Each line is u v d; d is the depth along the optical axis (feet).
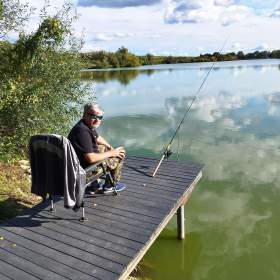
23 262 12.89
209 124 51.96
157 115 59.67
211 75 135.54
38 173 15.11
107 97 83.92
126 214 16.19
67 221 15.75
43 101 28.48
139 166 22.50
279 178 30.73
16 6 26.21
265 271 18.78
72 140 16.10
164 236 22.12
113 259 12.88
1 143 25.08
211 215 24.59
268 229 22.71
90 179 16.19
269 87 89.51
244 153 37.78
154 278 18.35
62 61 29.89
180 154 37.68
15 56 27.17
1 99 24.39
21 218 16.12
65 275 12.10
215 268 19.13
